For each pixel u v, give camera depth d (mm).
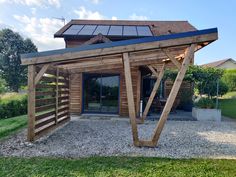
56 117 10594
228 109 20422
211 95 16859
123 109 15742
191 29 20953
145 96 19297
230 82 30703
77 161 5980
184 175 5184
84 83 16312
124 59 7582
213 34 7230
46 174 5055
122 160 6125
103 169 5418
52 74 10008
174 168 5609
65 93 12469
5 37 47875
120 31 17984
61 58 7766
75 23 21031
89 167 5535
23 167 5469
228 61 50625
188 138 9336
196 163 6027
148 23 22891
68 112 13188
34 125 8070
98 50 7621
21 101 16016
